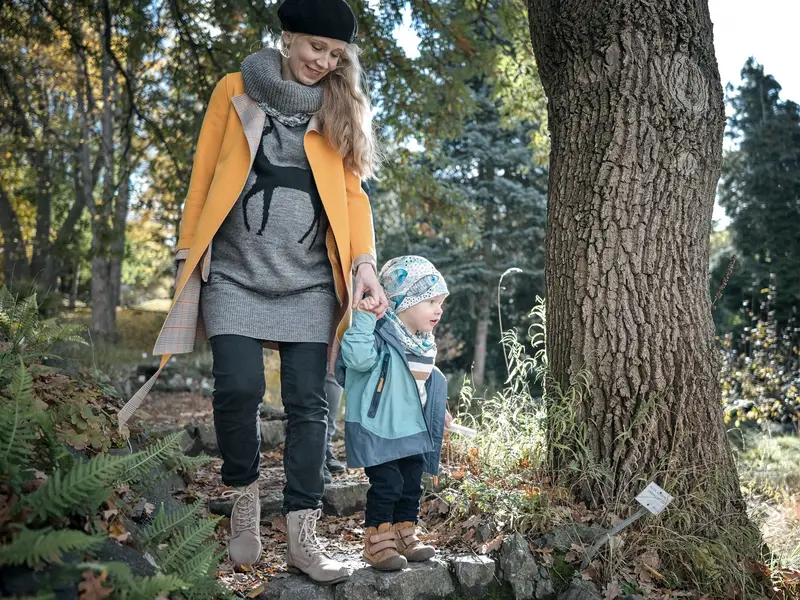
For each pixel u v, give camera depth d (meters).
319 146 2.67
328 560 2.61
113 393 3.50
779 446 6.65
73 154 16.30
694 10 3.46
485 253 19.58
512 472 3.46
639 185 3.36
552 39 3.62
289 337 2.55
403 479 2.87
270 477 4.14
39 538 1.56
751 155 21.12
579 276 3.42
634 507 3.16
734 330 16.20
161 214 15.16
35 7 9.20
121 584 1.73
